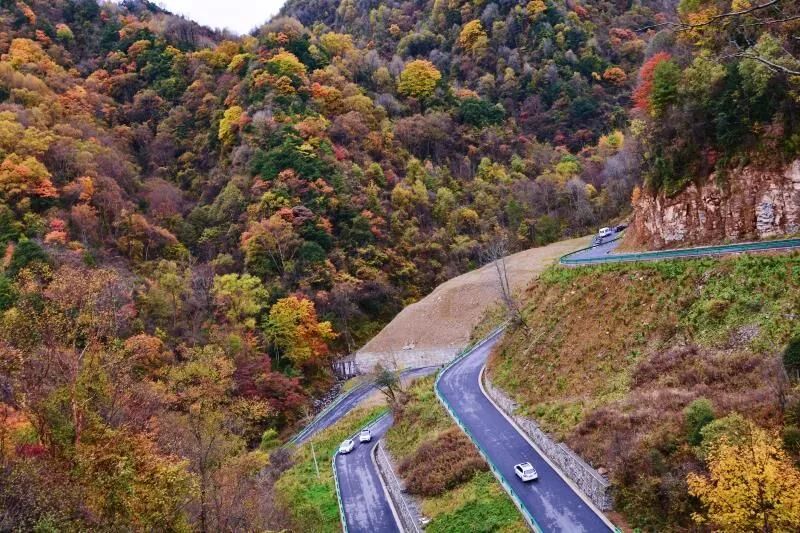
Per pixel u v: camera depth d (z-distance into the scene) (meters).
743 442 20.67
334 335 79.69
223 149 109.44
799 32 36.53
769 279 32.31
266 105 108.38
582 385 36.91
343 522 37.88
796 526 17.73
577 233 104.19
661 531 23.67
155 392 40.28
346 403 69.12
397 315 87.38
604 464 28.67
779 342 28.95
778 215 38.16
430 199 111.19
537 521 27.59
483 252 99.56
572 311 43.12
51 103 100.81
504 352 48.31
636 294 38.94
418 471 38.31
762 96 39.28
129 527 22.41
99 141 101.50
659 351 34.34
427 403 49.69
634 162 102.12
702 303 34.50
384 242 99.06
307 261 85.50
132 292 65.88
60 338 27.86
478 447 37.16
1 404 25.64
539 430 35.34
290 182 93.69
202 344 64.75
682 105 44.75
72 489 22.12
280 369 74.19
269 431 60.28
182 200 103.75
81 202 82.50
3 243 67.75
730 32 41.41
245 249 85.56
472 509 31.39
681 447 25.77
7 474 21.44
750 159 39.88
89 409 26.91
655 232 47.16
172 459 27.70
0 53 114.50
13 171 76.88
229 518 30.33
